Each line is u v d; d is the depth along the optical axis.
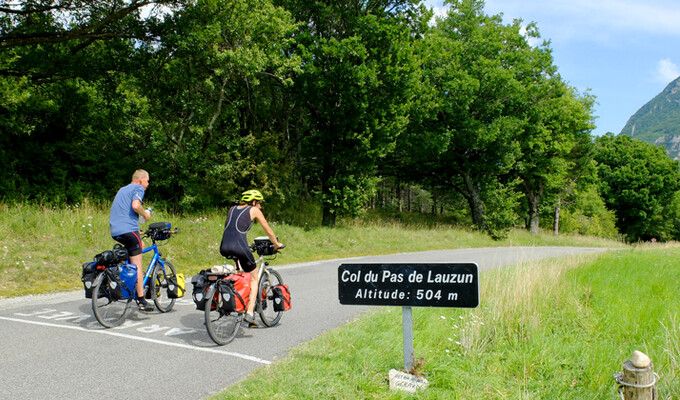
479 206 32.53
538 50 31.92
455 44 27.36
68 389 3.97
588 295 7.45
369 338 5.43
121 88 17.91
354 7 20.20
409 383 4.03
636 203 58.03
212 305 5.42
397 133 20.70
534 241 31.59
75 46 16.08
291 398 3.72
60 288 8.41
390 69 18.97
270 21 16.64
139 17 15.31
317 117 21.30
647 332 5.80
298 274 11.46
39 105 16.69
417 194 46.41
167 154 17.86
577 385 4.20
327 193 21.53
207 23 15.38
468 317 6.20
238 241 5.59
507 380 4.28
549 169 35.72
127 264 6.11
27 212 11.47
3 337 5.43
